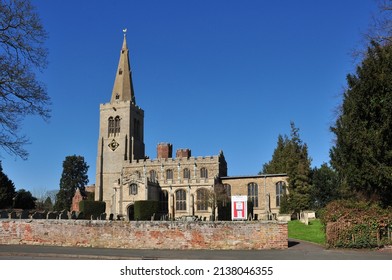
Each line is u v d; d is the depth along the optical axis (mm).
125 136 91812
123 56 101438
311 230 35156
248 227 22109
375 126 23812
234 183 79375
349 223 22203
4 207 71000
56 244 23656
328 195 58156
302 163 61812
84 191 108250
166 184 76125
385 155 22938
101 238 23078
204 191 72875
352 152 24406
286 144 81938
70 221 23672
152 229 22578
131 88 99562
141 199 71188
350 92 26016
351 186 26156
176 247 22203
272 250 21516
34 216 36438
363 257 18562
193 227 22297
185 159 85625
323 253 20188
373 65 24062
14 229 24438
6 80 25391
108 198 89688
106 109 94375
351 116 25016
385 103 22906
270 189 77125
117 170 90438
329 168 58812
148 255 19547
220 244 22000
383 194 23953
